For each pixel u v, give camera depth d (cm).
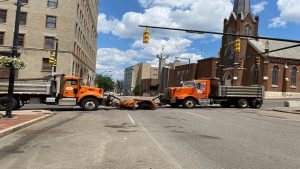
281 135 1303
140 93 15512
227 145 1008
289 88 6788
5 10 4559
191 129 1409
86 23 6506
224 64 7881
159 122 1688
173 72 10825
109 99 2694
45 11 4697
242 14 7550
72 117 1912
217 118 2041
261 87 3397
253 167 726
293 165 757
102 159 778
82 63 6106
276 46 7356
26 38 4603
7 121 1442
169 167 707
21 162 737
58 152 855
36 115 1830
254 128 1530
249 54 7206
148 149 910
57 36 4719
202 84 3189
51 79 2477
